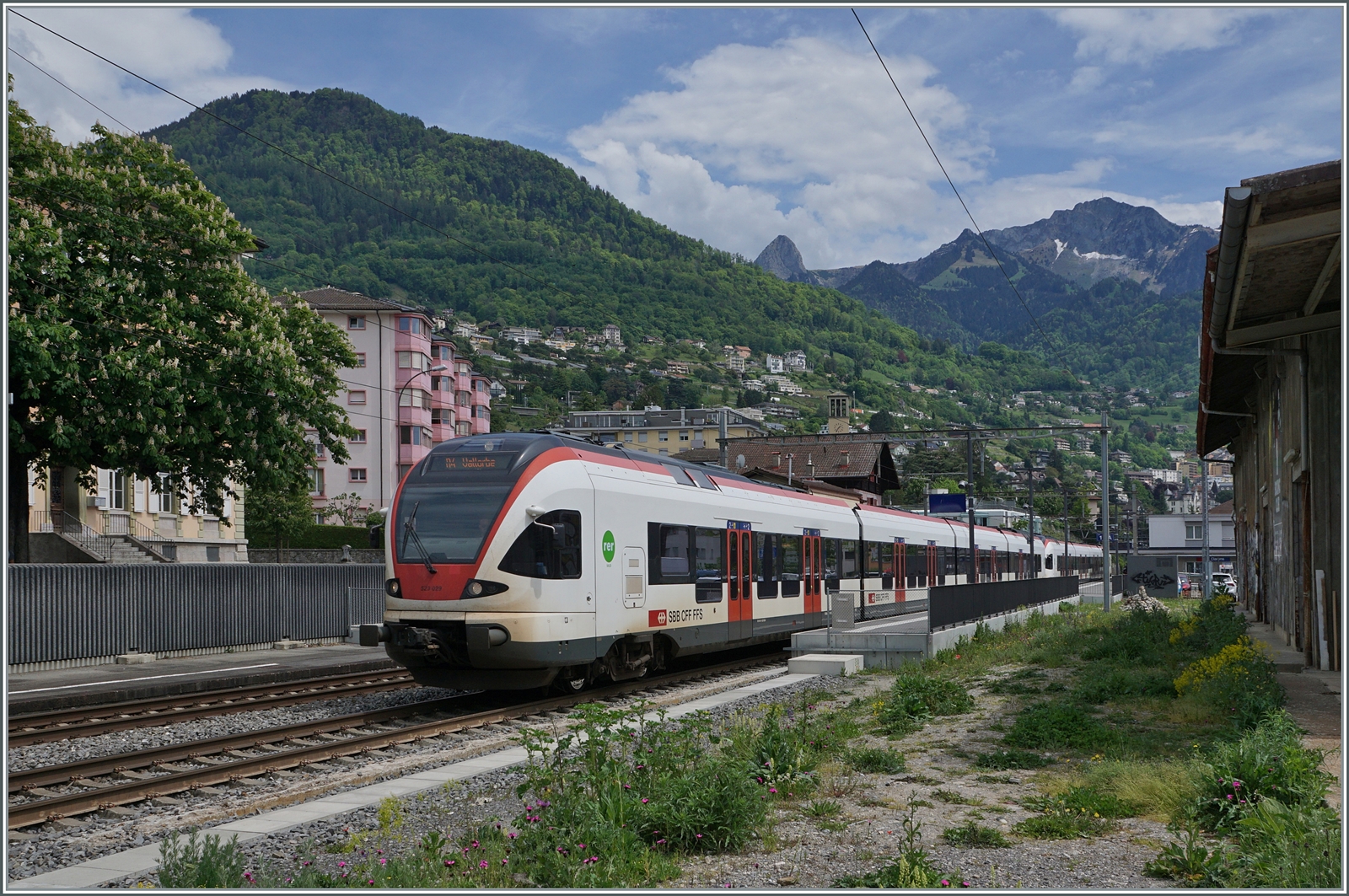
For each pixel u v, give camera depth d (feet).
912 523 107.55
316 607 88.94
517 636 46.09
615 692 53.16
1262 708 36.65
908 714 41.70
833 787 29.55
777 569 71.82
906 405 639.76
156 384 75.31
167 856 21.31
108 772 33.63
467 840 23.26
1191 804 25.55
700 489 62.64
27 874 22.94
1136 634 71.67
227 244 81.66
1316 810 23.25
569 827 23.13
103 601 69.77
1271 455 77.36
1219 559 270.87
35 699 47.98
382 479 239.71
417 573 46.96
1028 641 75.10
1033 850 23.22
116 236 76.84
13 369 66.59
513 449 49.34
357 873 21.20
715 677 62.08
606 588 51.34
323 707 49.88
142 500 119.75
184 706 50.26
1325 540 53.47
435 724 42.14
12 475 75.36
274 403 82.84
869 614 91.15
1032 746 35.45
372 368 241.55
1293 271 40.40
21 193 72.43
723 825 23.56
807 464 241.76
